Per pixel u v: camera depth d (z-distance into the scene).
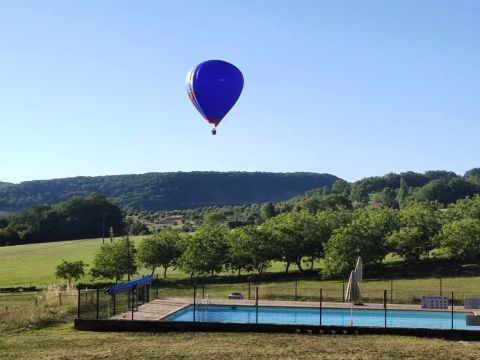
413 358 23.47
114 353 24.31
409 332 29.44
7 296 59.03
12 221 158.88
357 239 73.94
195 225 172.88
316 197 173.50
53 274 88.06
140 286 39.66
